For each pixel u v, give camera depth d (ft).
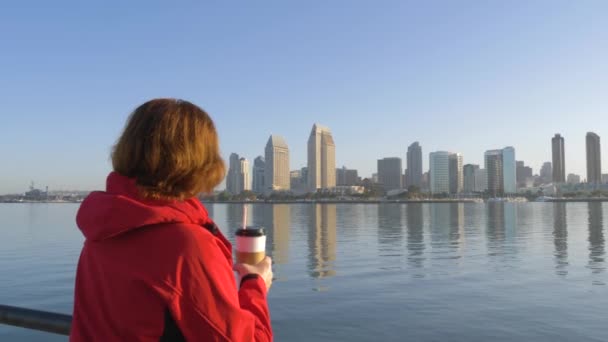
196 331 4.60
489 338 36.91
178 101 5.53
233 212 370.73
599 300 49.60
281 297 51.90
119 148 5.26
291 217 278.05
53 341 36.55
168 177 5.01
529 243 114.93
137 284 4.65
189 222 4.96
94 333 4.94
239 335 4.71
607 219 233.14
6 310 7.93
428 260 83.56
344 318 42.78
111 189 5.21
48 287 56.85
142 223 4.69
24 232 153.28
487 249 101.45
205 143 5.35
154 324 4.64
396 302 49.06
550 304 47.91
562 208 435.12
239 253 6.22
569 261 81.25
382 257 88.22
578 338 36.78
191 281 4.60
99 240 4.91
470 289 56.08
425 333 38.27
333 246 109.81
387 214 317.42
